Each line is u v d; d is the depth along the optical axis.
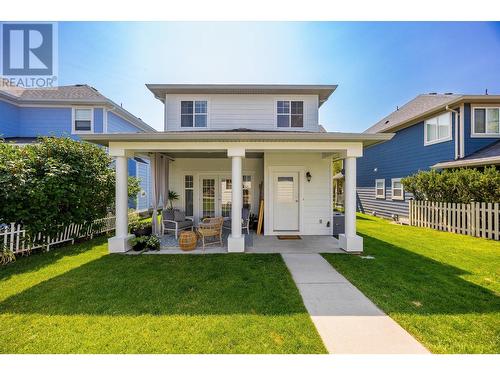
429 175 10.28
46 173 6.33
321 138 6.25
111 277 4.71
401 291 4.11
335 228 9.09
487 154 9.34
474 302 3.71
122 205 6.67
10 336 2.89
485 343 2.79
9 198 5.59
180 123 10.17
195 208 10.44
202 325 3.11
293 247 7.17
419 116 11.95
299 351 2.69
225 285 4.36
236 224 6.68
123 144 6.57
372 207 16.69
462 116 10.35
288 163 9.11
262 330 3.02
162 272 5.02
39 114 13.28
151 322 3.17
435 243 7.54
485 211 8.21
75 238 7.48
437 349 2.71
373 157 16.58
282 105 10.25
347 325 3.15
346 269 5.21
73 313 3.38
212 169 10.38
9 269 5.11
